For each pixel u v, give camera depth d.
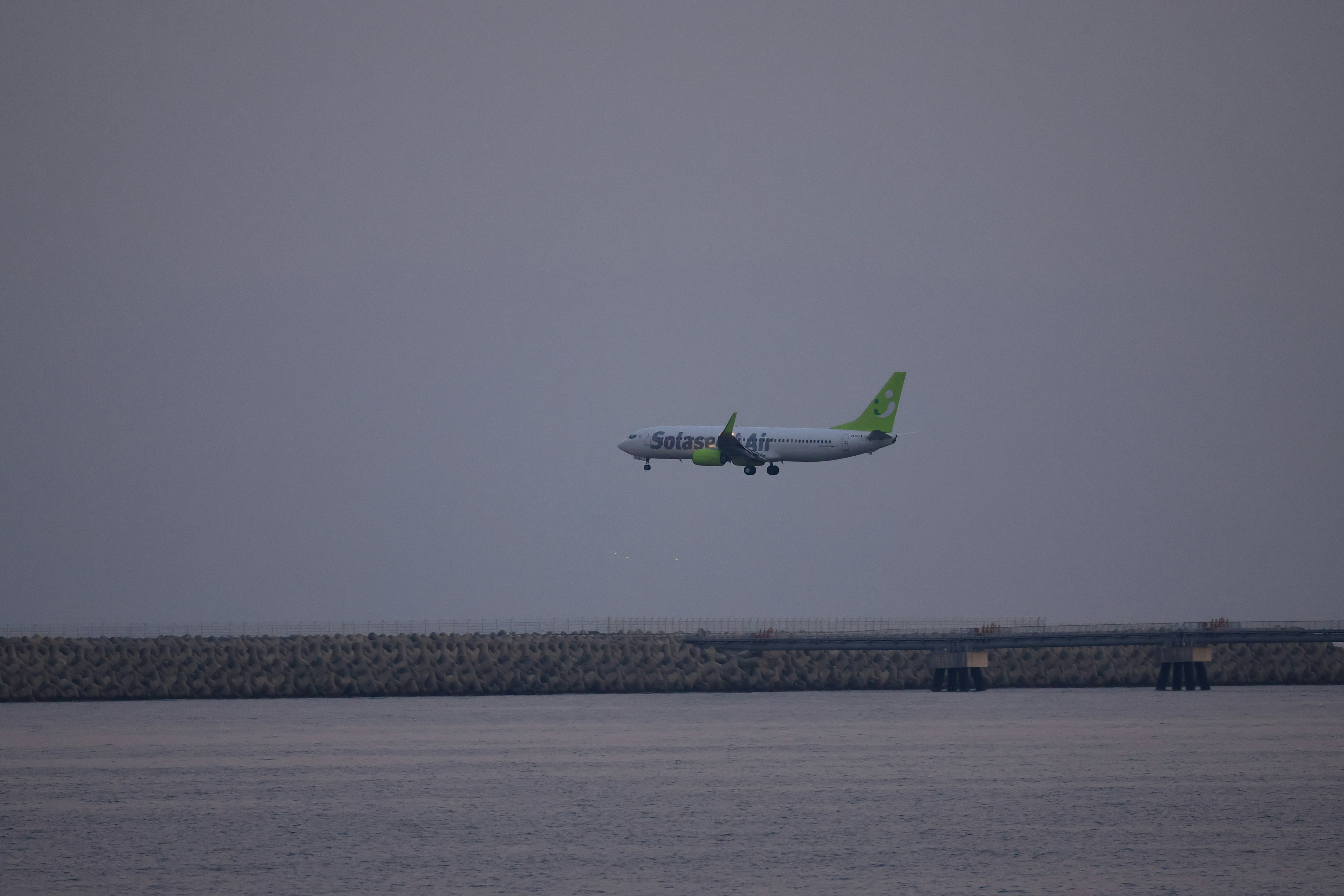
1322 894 191.00
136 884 196.75
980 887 194.62
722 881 197.88
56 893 192.38
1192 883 196.50
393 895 190.62
